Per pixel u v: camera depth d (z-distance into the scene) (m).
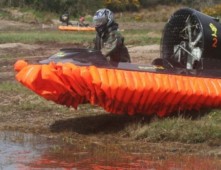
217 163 18.09
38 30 92.00
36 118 24.70
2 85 31.59
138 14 145.12
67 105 21.97
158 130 21.00
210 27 23.41
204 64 23.19
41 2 124.88
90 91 21.00
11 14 112.81
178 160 18.47
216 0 148.75
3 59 47.12
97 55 21.70
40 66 21.00
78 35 70.81
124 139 21.30
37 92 21.06
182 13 24.64
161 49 25.78
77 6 133.25
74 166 17.73
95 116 24.61
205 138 20.44
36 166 17.67
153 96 21.41
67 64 20.78
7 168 17.41
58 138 21.59
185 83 21.84
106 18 23.22
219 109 22.53
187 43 24.66
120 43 23.36
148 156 18.98
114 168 17.52
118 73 21.12
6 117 24.94
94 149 19.92
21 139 21.38
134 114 22.52
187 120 21.52
